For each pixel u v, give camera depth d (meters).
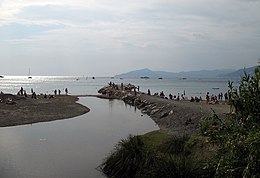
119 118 53.38
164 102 62.16
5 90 157.00
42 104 72.19
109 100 96.69
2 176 22.44
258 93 11.36
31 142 33.38
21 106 66.06
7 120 48.19
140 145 21.36
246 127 10.99
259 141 9.79
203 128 12.71
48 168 24.08
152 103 66.50
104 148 30.08
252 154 9.80
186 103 60.25
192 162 16.97
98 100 96.31
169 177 16.39
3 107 62.75
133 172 19.52
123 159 20.56
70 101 83.69
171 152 20.14
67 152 28.83
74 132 39.25
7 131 40.09
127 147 21.19
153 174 17.12
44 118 51.53
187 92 142.62
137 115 57.81
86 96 111.69
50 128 42.41
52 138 35.44
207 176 15.56
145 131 39.16
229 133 11.48
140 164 19.33
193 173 16.12
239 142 10.37
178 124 39.78
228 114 12.25
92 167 23.86
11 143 32.88
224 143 11.43
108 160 22.23
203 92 142.25
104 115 57.84
